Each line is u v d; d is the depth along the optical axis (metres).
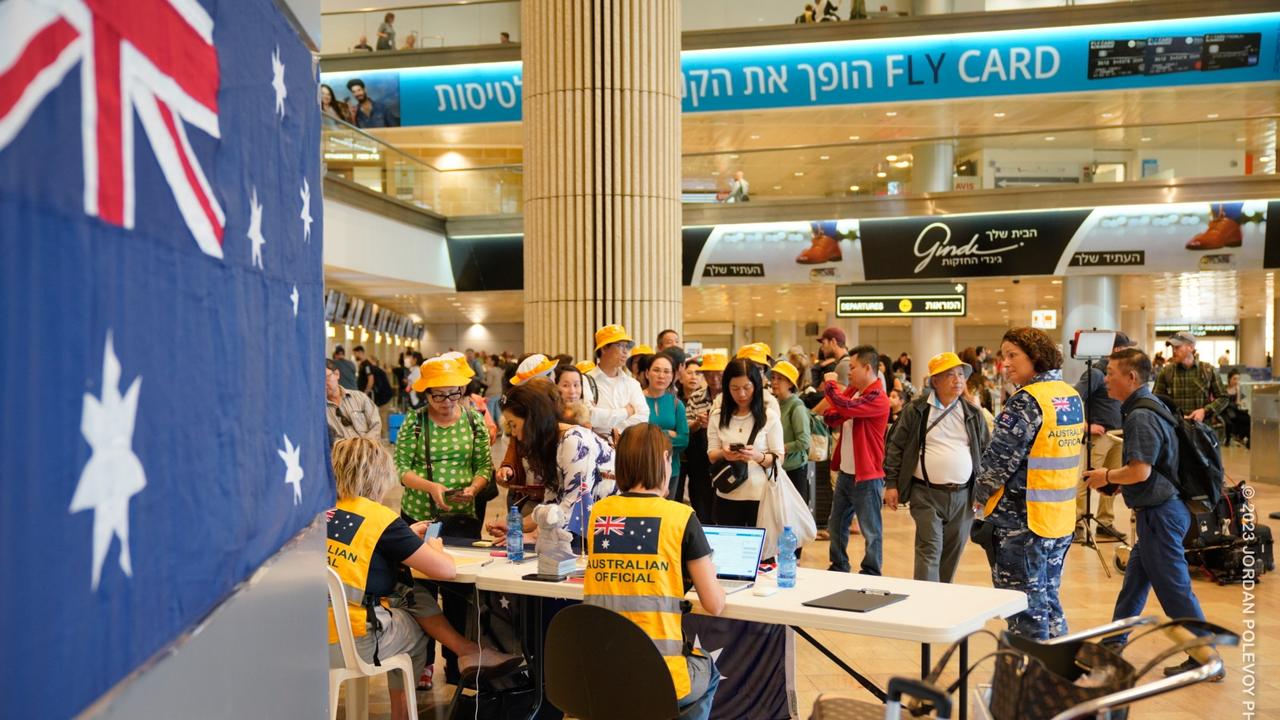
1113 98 18.28
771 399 5.95
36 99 0.76
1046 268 16.41
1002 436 4.46
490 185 17.86
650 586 3.27
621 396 6.59
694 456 7.17
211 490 1.26
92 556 0.87
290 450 1.80
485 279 18.05
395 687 4.12
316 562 2.05
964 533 5.86
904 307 17.11
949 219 16.56
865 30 17.73
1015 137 16.30
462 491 5.31
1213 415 9.96
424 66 19.39
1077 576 7.50
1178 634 2.50
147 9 1.04
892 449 5.97
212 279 1.27
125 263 0.95
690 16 18.23
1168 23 17.03
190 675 1.18
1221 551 7.25
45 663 0.78
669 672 3.14
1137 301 25.81
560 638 3.27
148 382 1.01
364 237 14.78
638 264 9.41
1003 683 2.46
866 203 16.80
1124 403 5.06
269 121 1.66
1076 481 4.54
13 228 0.72
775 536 5.73
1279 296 24.58
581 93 9.36
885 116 19.67
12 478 0.72
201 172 1.23
